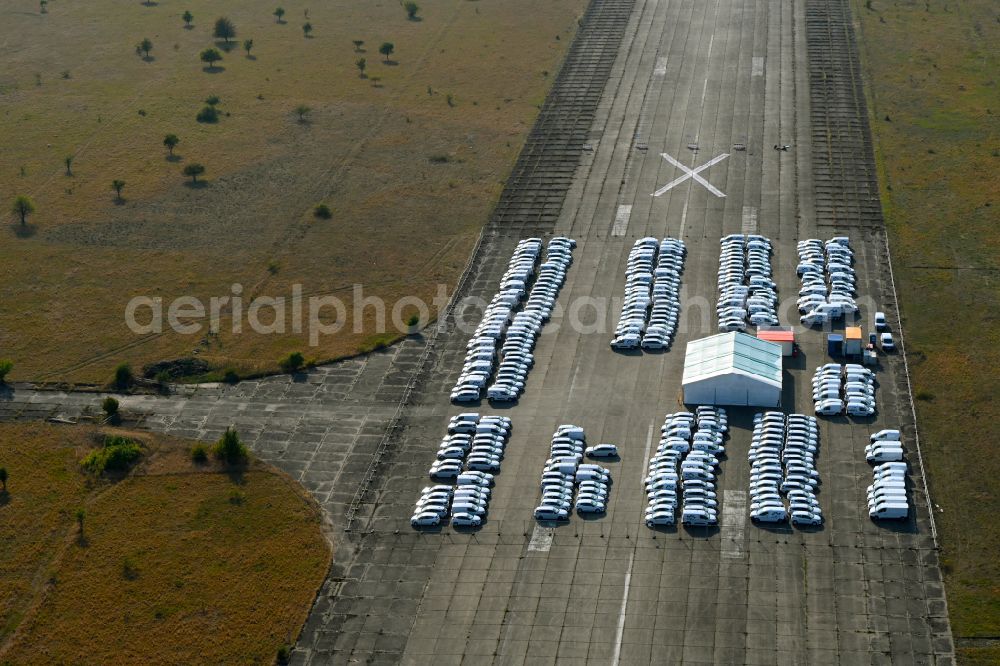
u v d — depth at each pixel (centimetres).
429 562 14175
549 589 13650
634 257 19800
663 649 12769
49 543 14688
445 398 17000
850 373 16575
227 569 14212
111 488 15525
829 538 14075
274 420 16762
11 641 13375
